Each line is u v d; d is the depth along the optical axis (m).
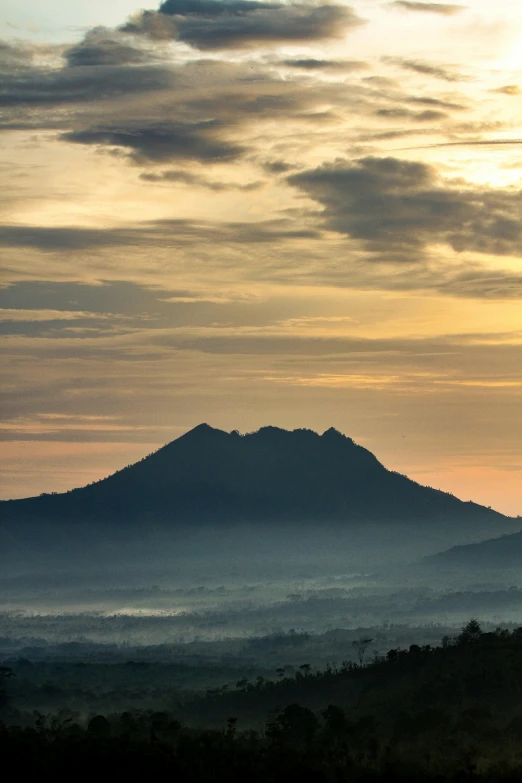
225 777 177.12
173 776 178.50
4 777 179.75
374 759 189.88
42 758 185.62
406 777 176.38
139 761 182.88
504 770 175.25
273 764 182.25
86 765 182.50
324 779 177.12
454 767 179.25
